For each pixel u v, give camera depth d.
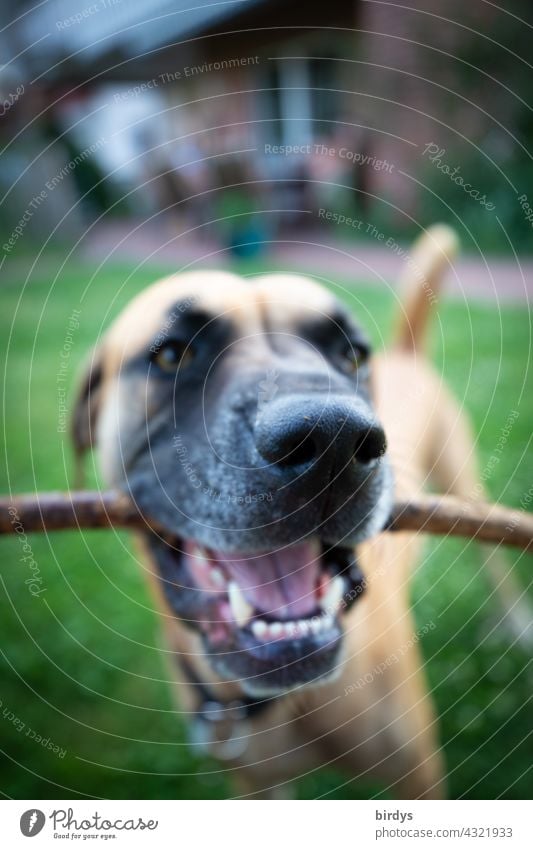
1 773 3.32
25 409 6.43
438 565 4.30
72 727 3.54
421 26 10.85
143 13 14.41
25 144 13.66
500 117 10.46
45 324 8.33
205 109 14.24
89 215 14.23
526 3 10.16
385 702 2.59
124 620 4.09
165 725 3.52
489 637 3.89
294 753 2.66
